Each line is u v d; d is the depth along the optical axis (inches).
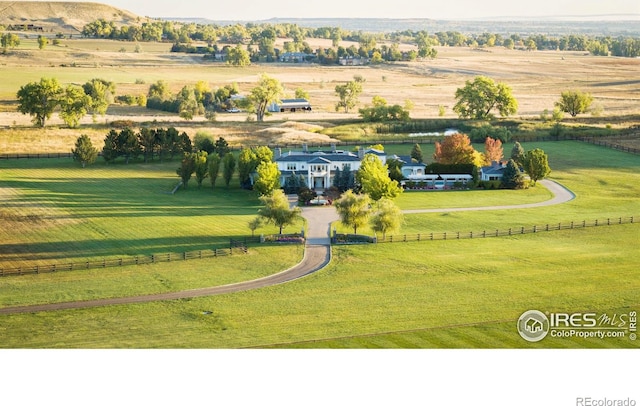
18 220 6018.7
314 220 6190.9
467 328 3609.7
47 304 4173.2
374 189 6515.8
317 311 3971.5
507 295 4220.0
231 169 7421.3
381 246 5398.6
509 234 5733.3
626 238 5615.2
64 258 5098.4
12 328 3752.5
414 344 3363.7
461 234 5733.3
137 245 5393.7
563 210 6594.5
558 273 4677.7
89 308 4089.6
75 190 7121.1
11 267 4906.5
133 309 4065.0
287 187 7180.1
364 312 3937.0
